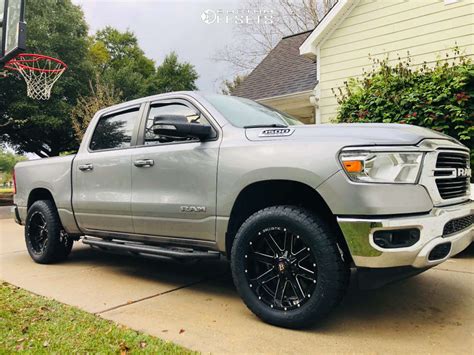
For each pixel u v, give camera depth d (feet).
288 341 7.77
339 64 29.01
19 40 23.02
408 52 24.34
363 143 7.75
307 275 8.25
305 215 8.21
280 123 11.25
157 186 10.93
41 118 51.75
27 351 7.25
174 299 10.58
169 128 9.68
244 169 9.07
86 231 13.74
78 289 11.58
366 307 9.65
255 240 8.91
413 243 7.50
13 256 16.90
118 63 84.69
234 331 8.31
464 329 8.20
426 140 8.20
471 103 17.78
